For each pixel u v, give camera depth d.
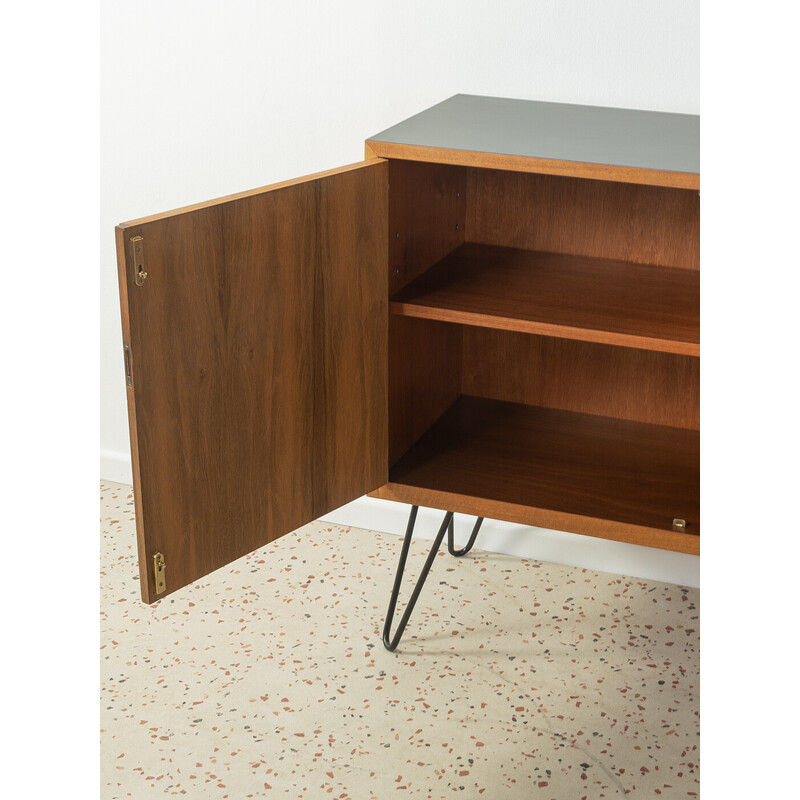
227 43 2.22
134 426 1.35
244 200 1.40
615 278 1.85
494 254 1.97
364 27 2.10
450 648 2.03
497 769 1.72
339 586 2.23
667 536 1.62
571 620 2.11
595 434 1.98
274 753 1.76
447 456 1.88
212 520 1.50
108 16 2.29
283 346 1.53
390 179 1.66
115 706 1.88
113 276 2.52
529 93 2.03
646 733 1.80
